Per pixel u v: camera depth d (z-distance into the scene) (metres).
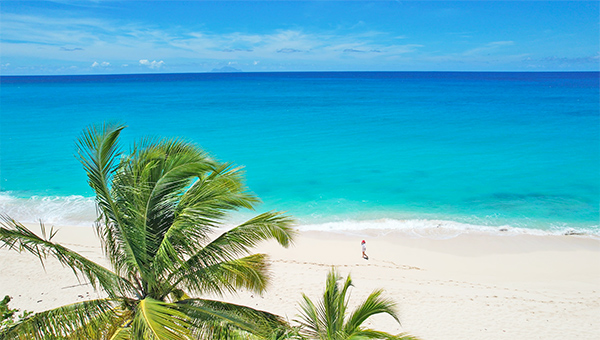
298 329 6.42
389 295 12.95
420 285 14.08
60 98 90.38
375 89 122.56
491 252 18.20
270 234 6.05
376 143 42.25
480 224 21.42
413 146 40.72
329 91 114.94
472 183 28.59
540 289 14.17
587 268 16.62
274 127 52.19
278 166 33.22
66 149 37.47
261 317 6.34
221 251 5.90
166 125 53.34
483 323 11.30
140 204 5.62
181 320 5.31
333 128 51.31
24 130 47.00
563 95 95.00
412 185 28.27
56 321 5.57
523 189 27.19
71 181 28.25
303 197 25.73
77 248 16.70
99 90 119.62
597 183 28.20
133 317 6.03
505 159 35.16
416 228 20.91
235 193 5.75
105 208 5.71
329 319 6.35
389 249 18.41
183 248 5.80
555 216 22.42
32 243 5.53
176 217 5.62
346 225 21.23
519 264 17.05
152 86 142.38
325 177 30.16
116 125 5.51
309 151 38.66
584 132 46.84
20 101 82.94
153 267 5.75
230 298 12.25
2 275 13.19
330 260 16.97
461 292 13.46
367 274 15.11
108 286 5.89
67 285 12.71
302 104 79.06
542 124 52.72
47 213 22.42
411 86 137.12
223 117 60.97
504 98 88.88
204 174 5.94
